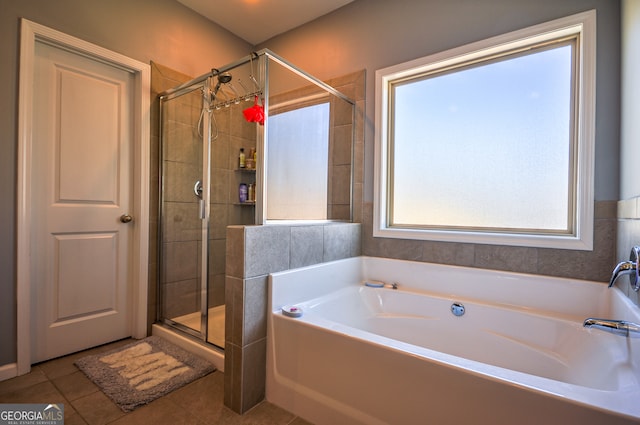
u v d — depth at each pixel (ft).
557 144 5.82
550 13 5.65
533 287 5.66
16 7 5.62
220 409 4.92
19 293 5.69
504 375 3.21
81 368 5.93
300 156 6.63
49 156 6.28
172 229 7.59
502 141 6.36
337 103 7.66
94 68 6.87
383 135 7.54
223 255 6.71
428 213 7.22
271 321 5.14
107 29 6.82
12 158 5.59
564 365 4.70
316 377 4.59
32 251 6.08
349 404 4.24
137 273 7.48
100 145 7.00
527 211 6.09
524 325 5.34
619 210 4.88
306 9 8.36
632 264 3.79
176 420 4.66
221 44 9.15
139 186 7.47
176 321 7.36
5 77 5.50
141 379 5.57
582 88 5.36
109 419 4.62
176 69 8.08
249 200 5.98
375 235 7.56
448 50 6.64
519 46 6.11
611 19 5.14
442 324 6.13
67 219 6.54
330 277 6.46
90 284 6.89
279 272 5.41
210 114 6.97
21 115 5.64
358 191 7.86
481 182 6.57
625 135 4.66
